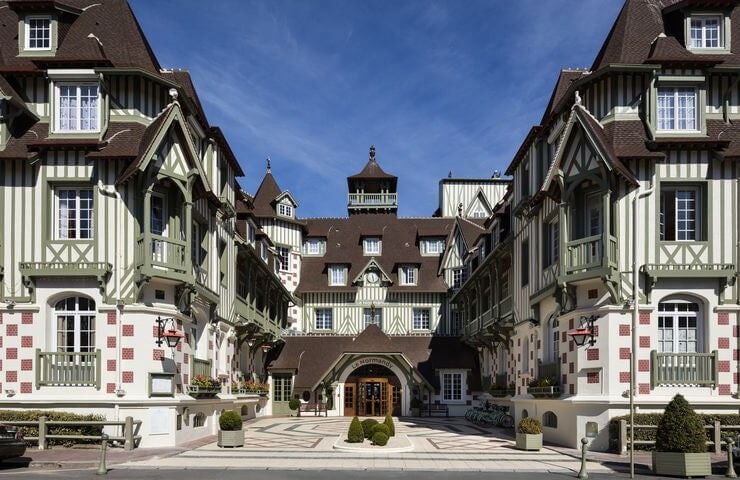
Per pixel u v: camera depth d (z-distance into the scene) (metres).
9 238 18.78
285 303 41.41
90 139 18.86
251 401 30.88
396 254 44.62
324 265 44.09
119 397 18.22
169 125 18.98
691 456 13.91
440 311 42.06
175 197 19.98
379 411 36.19
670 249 18.20
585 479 13.78
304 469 15.02
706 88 19.25
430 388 36.03
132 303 18.52
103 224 18.75
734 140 18.53
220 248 25.02
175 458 16.45
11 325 18.56
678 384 17.80
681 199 18.67
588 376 18.25
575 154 19.00
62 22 20.47
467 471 14.89
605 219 17.84
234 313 26.98
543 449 18.73
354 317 42.25
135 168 18.17
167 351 19.09
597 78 19.34
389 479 13.71
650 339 17.98
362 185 49.97
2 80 19.06
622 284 18.02
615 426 17.61
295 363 37.94
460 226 42.44
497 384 29.52
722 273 17.98
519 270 25.62
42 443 17.34
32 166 19.00
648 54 19.38
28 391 18.36
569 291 18.89
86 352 18.45
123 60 19.91
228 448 18.72
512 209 27.11
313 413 36.44
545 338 22.27
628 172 18.05
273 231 42.91
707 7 19.31
